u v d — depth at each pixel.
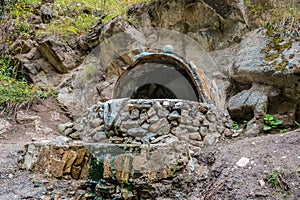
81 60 6.16
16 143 4.02
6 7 7.03
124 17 5.80
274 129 3.57
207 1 5.01
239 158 2.53
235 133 3.52
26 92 5.46
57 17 6.84
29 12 7.03
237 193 2.13
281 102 3.78
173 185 2.47
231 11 4.95
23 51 6.25
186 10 5.22
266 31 4.38
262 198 2.04
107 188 2.49
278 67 3.72
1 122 4.73
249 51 4.29
